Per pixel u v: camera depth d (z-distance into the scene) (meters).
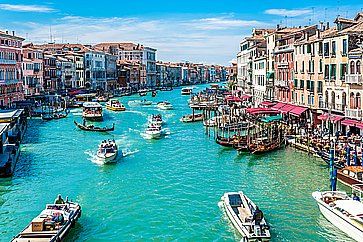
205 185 33.16
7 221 26.55
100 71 135.25
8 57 78.50
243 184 33.16
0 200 30.34
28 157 43.38
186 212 27.48
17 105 76.19
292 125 51.09
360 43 43.47
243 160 40.78
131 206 28.78
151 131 54.25
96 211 27.94
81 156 43.66
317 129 47.06
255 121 57.28
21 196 31.19
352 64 43.22
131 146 48.78
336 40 45.44
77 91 113.00
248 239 21.84
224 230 24.59
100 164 40.12
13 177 36.06
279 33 64.94
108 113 84.12
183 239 23.72
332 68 46.56
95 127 61.12
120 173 37.00
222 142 46.09
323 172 35.78
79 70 125.69
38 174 36.94
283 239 23.31
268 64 68.00
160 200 29.88
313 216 26.33
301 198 29.59
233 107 69.06
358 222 22.64
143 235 24.38
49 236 22.02
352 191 28.09
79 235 24.42
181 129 62.03
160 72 194.38
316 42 49.53
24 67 93.62
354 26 45.31
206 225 25.34
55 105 87.62
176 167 38.88
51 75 108.38
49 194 31.59
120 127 64.31
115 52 173.88
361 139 38.12
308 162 39.09
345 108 43.28
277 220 25.86
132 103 105.75
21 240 21.58
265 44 78.69
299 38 57.59
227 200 26.97
